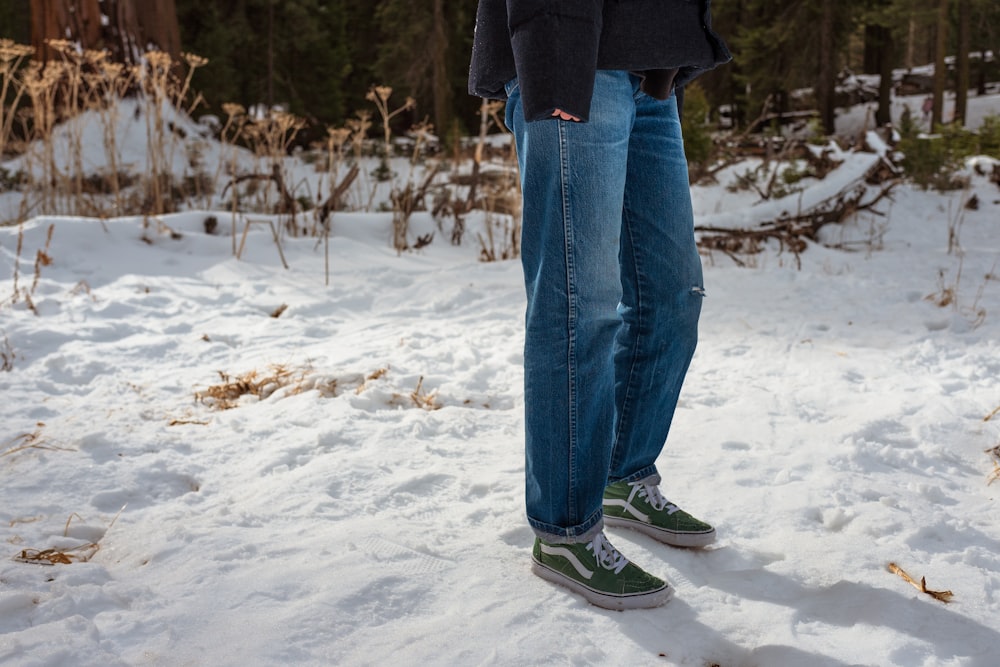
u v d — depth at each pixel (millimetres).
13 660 1542
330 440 2820
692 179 10531
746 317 4820
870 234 8250
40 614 1734
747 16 22969
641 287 1990
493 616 1766
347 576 1890
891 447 2885
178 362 3846
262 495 2375
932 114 24141
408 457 2676
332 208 7309
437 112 21500
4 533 2137
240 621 1719
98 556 2059
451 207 7859
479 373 3635
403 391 3379
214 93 18391
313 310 4988
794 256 7027
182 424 2998
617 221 1813
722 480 2539
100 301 4781
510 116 1852
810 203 8312
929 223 9016
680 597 1897
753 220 7957
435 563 1995
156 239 6246
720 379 3672
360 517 2260
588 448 1858
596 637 1729
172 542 2080
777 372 3777
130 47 12172
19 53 6977
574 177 1748
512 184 7734
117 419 3016
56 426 2924
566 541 1875
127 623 1702
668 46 1723
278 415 3062
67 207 7527
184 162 11297
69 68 7480
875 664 1634
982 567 2062
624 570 1855
